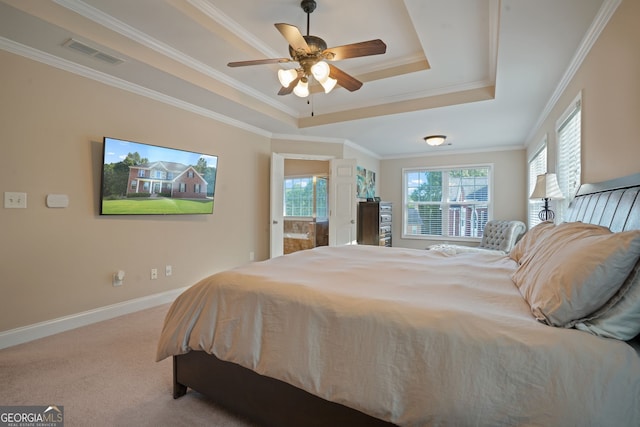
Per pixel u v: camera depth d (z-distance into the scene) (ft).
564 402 2.92
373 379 3.71
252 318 4.81
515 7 6.25
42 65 8.25
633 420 2.79
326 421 4.20
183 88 10.48
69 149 8.82
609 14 6.17
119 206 9.84
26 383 6.12
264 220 16.25
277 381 4.62
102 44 7.74
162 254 11.35
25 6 6.48
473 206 20.40
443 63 10.00
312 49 7.20
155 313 10.25
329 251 9.16
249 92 12.42
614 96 6.10
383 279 5.50
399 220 22.56
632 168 5.41
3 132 7.64
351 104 13.97
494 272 6.18
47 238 8.43
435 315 3.69
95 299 9.44
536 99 11.34
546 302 3.53
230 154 14.14
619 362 2.92
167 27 8.13
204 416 5.26
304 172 23.34
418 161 21.93
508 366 3.15
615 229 4.90
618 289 3.26
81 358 7.16
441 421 3.30
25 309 8.04
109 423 5.04
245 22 8.66
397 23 8.67
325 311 4.25
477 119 13.82
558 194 9.71
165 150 11.09
